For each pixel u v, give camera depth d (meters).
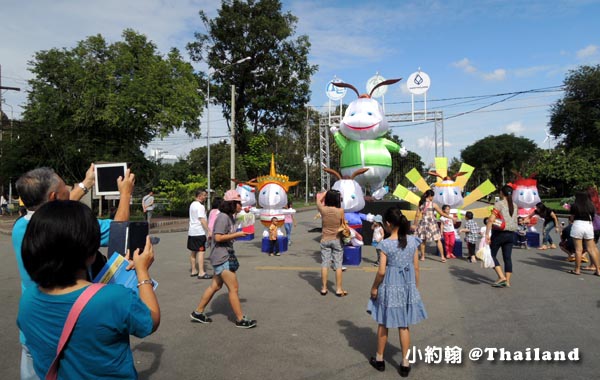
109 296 1.90
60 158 22.17
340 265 6.92
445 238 10.45
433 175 12.50
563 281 7.76
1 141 23.02
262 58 30.91
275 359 4.35
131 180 2.98
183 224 21.14
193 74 29.39
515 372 4.00
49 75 24.78
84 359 1.87
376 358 4.13
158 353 4.52
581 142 41.78
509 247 7.27
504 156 64.44
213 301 6.59
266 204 11.63
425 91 22.86
